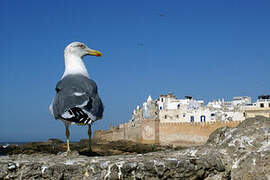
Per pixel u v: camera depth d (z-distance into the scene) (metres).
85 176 0.91
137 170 0.91
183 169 0.95
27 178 0.89
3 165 0.90
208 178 0.98
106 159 0.98
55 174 0.90
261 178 0.95
